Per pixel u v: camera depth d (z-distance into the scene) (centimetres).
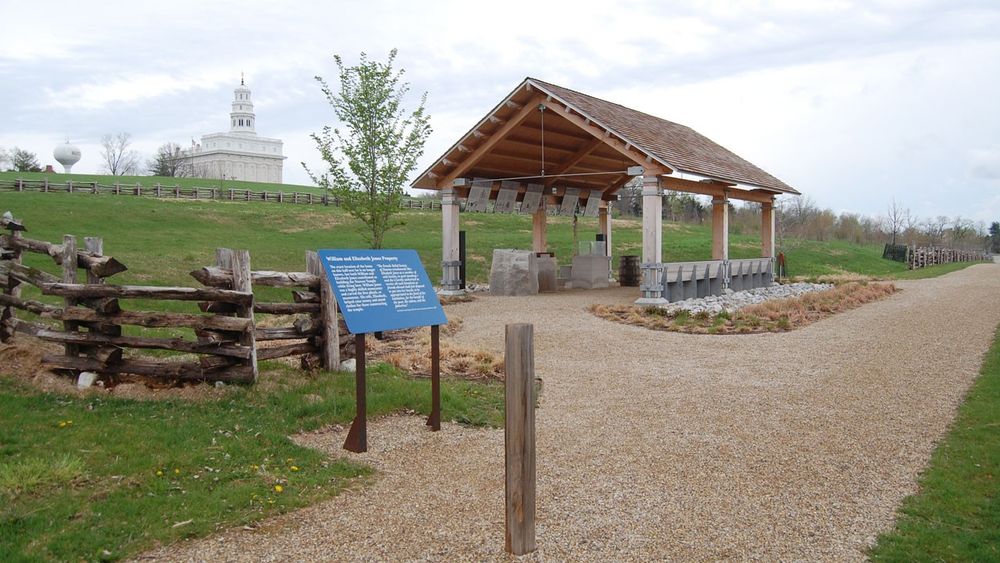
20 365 812
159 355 992
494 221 4891
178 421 680
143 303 1479
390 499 548
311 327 891
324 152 2052
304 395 795
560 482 589
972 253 6184
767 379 996
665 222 5631
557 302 1928
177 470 567
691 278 1972
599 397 902
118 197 4303
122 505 499
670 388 948
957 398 871
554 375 1041
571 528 496
